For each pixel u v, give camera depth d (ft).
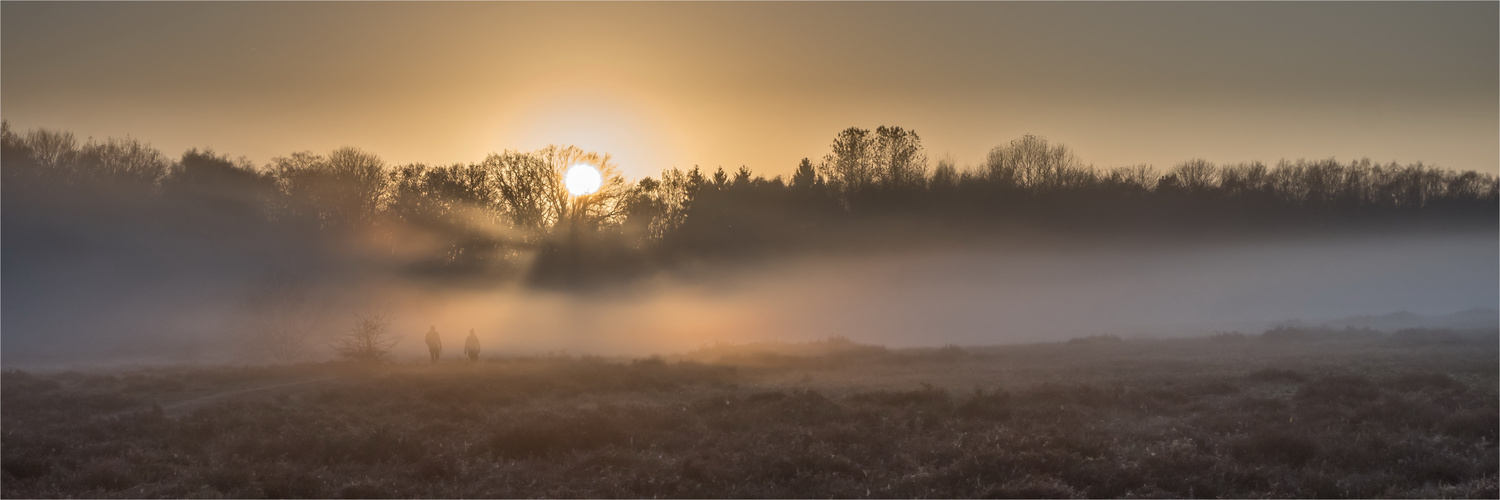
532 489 56.34
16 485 55.52
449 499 54.44
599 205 256.11
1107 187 330.75
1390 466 56.03
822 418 76.48
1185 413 75.66
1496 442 60.95
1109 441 63.93
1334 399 76.84
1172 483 54.19
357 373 113.29
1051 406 78.28
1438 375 84.64
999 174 324.39
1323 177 353.92
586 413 76.38
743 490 55.26
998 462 58.13
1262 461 58.13
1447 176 360.89
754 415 78.18
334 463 62.59
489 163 256.73
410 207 248.11
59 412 80.12
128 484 56.65
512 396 93.45
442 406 86.33
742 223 294.05
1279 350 130.41
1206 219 322.34
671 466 60.18
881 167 323.57
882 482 56.65
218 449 66.03
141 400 91.86
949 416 75.92
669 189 303.68
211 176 245.45
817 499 53.78
